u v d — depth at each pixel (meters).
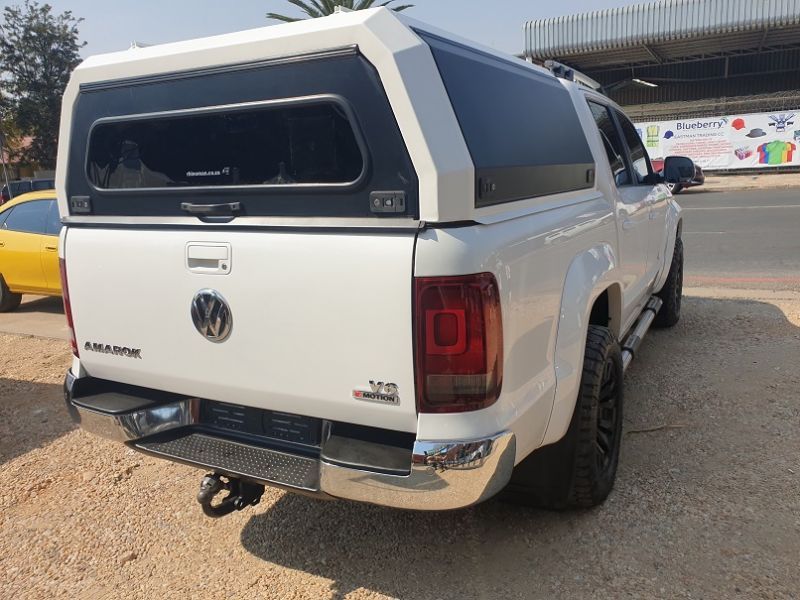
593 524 3.16
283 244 2.42
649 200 4.73
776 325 6.12
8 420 4.87
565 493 3.09
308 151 2.39
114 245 2.84
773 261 9.56
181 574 3.01
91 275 2.93
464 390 2.23
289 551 3.13
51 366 6.15
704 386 4.74
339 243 2.31
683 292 7.82
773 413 4.23
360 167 2.30
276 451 2.68
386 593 2.79
